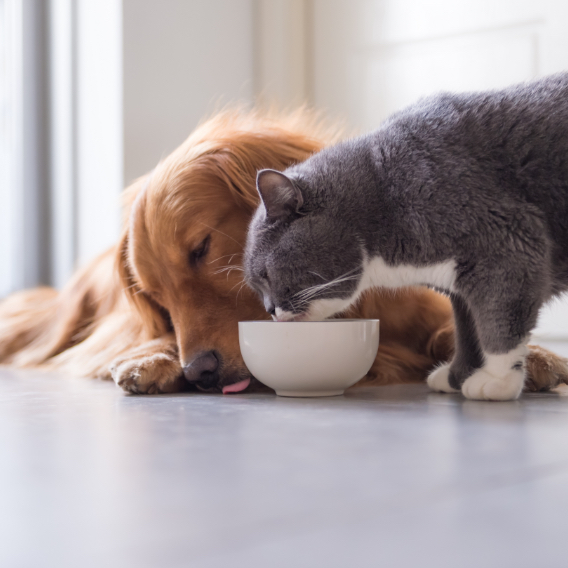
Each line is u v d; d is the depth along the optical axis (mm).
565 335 3359
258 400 1635
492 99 1659
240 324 1695
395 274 1739
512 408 1441
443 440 1092
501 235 1524
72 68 3924
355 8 3959
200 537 651
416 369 2162
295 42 4082
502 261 1528
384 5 3873
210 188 2033
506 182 1564
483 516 706
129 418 1362
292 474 883
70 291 3045
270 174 1755
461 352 1739
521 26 3500
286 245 1791
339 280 1770
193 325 1915
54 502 778
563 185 1570
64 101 3961
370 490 804
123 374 1829
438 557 604
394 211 1656
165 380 1852
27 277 4070
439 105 1706
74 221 3979
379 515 711
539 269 1526
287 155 2168
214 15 3932
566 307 3338
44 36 4043
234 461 960
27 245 4066
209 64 3922
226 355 1870
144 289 2123
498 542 637
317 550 615
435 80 3750
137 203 2109
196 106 3881
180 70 3812
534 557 605
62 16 3934
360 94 3982
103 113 3740
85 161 3885
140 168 3695
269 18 4062
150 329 2217
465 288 1593
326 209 1751
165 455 1006
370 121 3961
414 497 772
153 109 3725
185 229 1979
